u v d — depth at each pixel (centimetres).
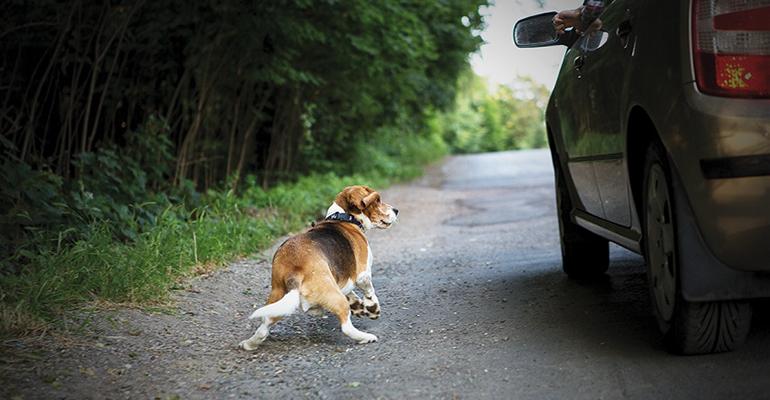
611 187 479
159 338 496
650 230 408
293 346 483
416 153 3102
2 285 537
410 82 1666
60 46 889
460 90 2827
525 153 3450
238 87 1274
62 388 394
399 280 704
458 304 573
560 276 641
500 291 604
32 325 485
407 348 461
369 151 2231
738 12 342
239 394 388
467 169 2636
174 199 987
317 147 1817
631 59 408
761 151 335
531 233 970
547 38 595
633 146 421
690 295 360
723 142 337
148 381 411
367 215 543
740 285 358
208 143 1212
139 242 700
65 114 961
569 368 390
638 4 420
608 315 491
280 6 996
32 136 919
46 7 867
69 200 755
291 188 1391
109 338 484
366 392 379
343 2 1068
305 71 1277
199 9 1004
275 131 1565
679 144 354
